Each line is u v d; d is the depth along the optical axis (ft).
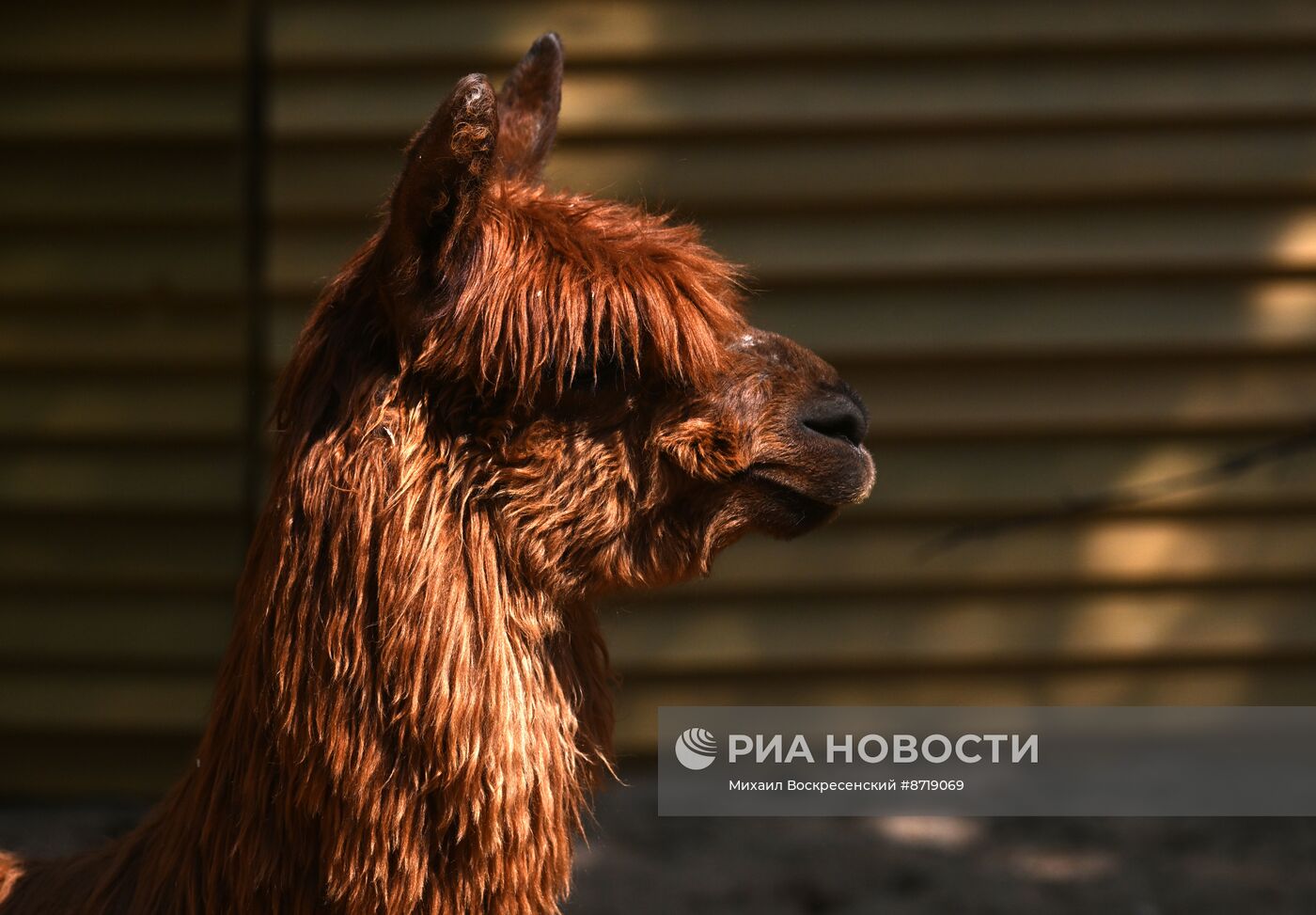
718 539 24.94
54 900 24.98
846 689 60.59
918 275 58.54
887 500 59.67
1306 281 58.95
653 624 60.08
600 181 57.82
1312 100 57.62
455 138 21.08
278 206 58.03
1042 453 59.82
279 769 22.17
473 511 23.06
